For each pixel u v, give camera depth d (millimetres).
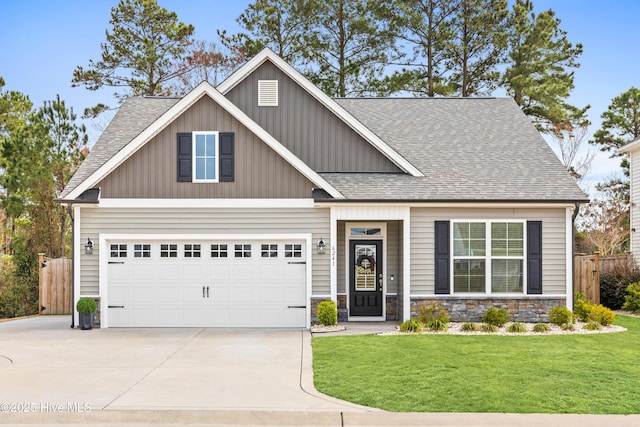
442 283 16531
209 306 16484
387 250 17844
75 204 16125
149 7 34188
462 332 15023
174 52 34875
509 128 19938
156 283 16438
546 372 10484
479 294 16609
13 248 24750
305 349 12938
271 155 16469
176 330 15906
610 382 9844
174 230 16344
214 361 11695
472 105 21281
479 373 10391
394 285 17875
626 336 14430
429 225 16625
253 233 16391
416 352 12281
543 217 16719
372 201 16172
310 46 32375
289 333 15359
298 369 10914
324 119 18281
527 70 31109
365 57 32312
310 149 18203
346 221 17812
